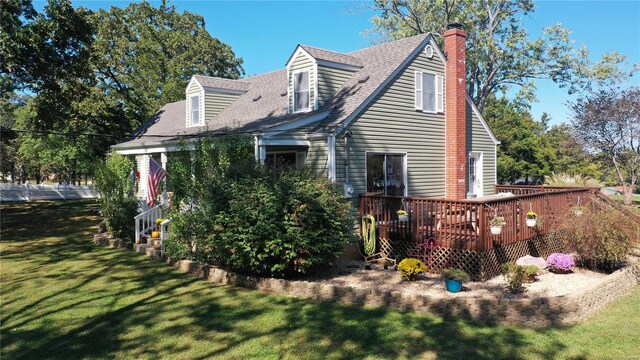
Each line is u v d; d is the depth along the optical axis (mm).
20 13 19422
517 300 7637
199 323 7605
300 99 14852
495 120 36438
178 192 12117
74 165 37656
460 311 7891
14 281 10500
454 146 15781
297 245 9516
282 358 6219
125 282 10320
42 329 7395
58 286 10000
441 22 30031
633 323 7668
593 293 8250
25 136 38594
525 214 11680
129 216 15430
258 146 12125
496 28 30891
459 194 15758
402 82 14492
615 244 10258
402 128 14430
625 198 23781
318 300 8883
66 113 23859
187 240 11922
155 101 31859
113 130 27438
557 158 36031
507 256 11023
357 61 15586
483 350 6480
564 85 29859
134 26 33562
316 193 10086
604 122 23516
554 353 6387
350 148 12781
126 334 7156
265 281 9539
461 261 10453
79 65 22078
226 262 10859
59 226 20625
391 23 32438
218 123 18797
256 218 9625
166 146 16953
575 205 13125
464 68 16109
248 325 7492
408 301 8227
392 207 11891
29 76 20906
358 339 6867
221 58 36188
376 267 11336
